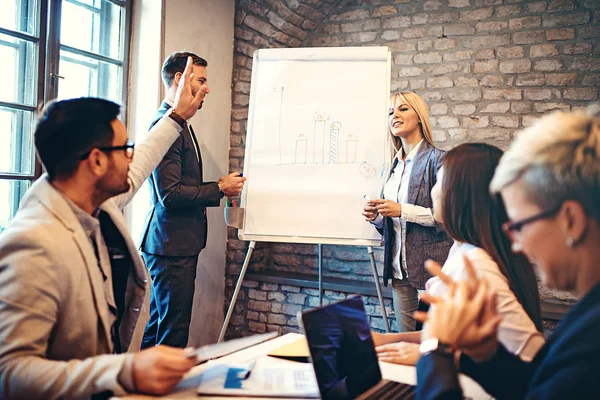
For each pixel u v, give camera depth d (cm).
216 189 265
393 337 159
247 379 128
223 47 362
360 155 285
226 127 371
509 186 86
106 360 114
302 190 287
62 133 127
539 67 329
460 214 125
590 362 76
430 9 355
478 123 342
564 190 78
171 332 257
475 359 101
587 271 80
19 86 254
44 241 119
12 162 252
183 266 259
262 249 394
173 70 258
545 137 82
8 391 111
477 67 343
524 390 104
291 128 295
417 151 262
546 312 300
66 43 275
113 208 150
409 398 119
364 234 278
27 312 114
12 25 248
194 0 331
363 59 294
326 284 357
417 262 251
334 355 119
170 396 116
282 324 373
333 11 383
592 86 318
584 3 319
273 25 371
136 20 312
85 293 127
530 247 84
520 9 333
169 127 192
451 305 96
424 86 356
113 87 307
